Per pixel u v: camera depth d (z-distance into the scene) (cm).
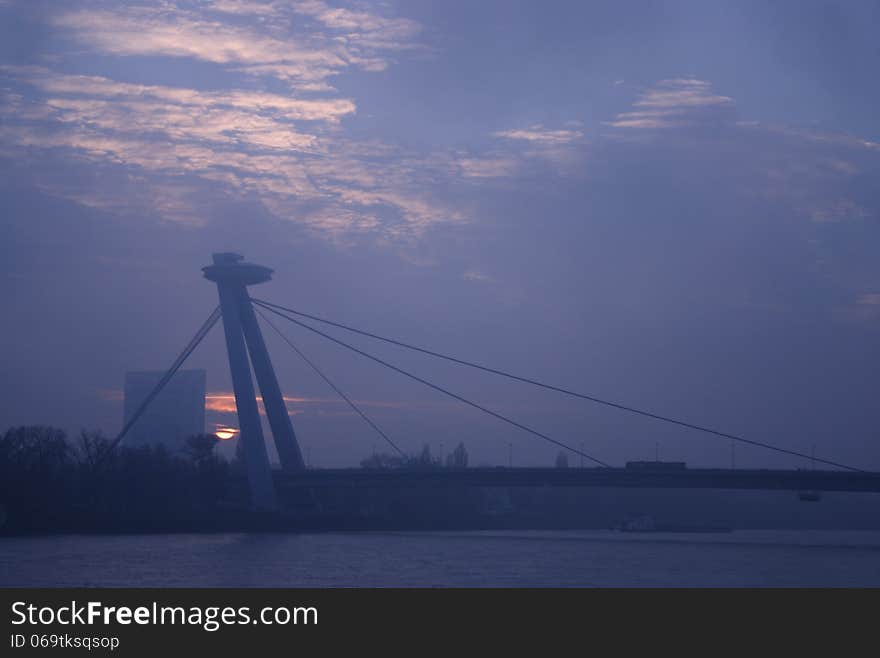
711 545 13562
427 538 14475
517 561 10138
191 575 8500
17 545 11875
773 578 8625
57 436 16900
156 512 15500
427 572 8931
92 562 9612
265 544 12419
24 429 16500
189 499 16450
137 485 16012
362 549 11638
